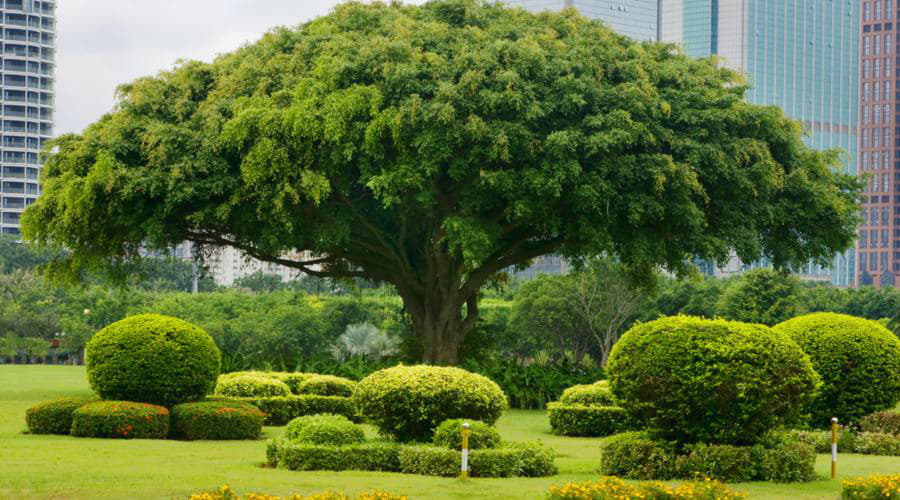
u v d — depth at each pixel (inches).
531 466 577.6
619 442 581.6
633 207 1125.7
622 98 1145.4
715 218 1240.2
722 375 547.2
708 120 1184.8
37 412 733.9
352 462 581.0
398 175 1095.0
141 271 1348.4
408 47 1157.7
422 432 645.9
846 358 762.8
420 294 1352.1
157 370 755.4
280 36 1282.0
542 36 1214.9
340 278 1519.4
